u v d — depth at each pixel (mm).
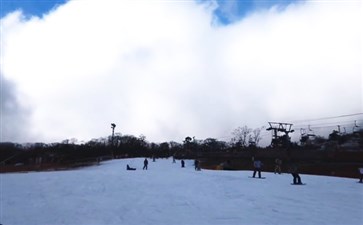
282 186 22391
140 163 66562
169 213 12023
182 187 21906
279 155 59594
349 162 48438
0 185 23484
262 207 13398
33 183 25219
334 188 21453
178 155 91688
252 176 32500
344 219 10953
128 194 18156
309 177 33250
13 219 11078
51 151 100250
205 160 75125
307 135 70812
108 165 63594
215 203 14547
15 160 89312
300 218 11078
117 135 124812
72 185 23562
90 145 114750
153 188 21375
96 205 14078
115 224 10195
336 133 64250
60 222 10562
